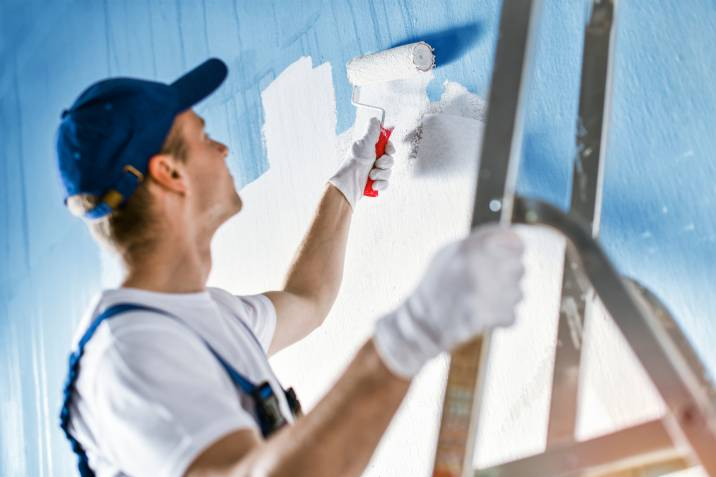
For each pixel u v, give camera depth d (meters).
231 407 1.06
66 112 1.31
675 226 1.26
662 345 0.82
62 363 3.18
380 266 1.75
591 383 1.33
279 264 2.07
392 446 1.66
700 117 1.24
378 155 1.73
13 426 3.46
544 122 1.46
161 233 1.28
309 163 1.99
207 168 1.36
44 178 3.37
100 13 3.09
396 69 1.66
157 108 1.29
